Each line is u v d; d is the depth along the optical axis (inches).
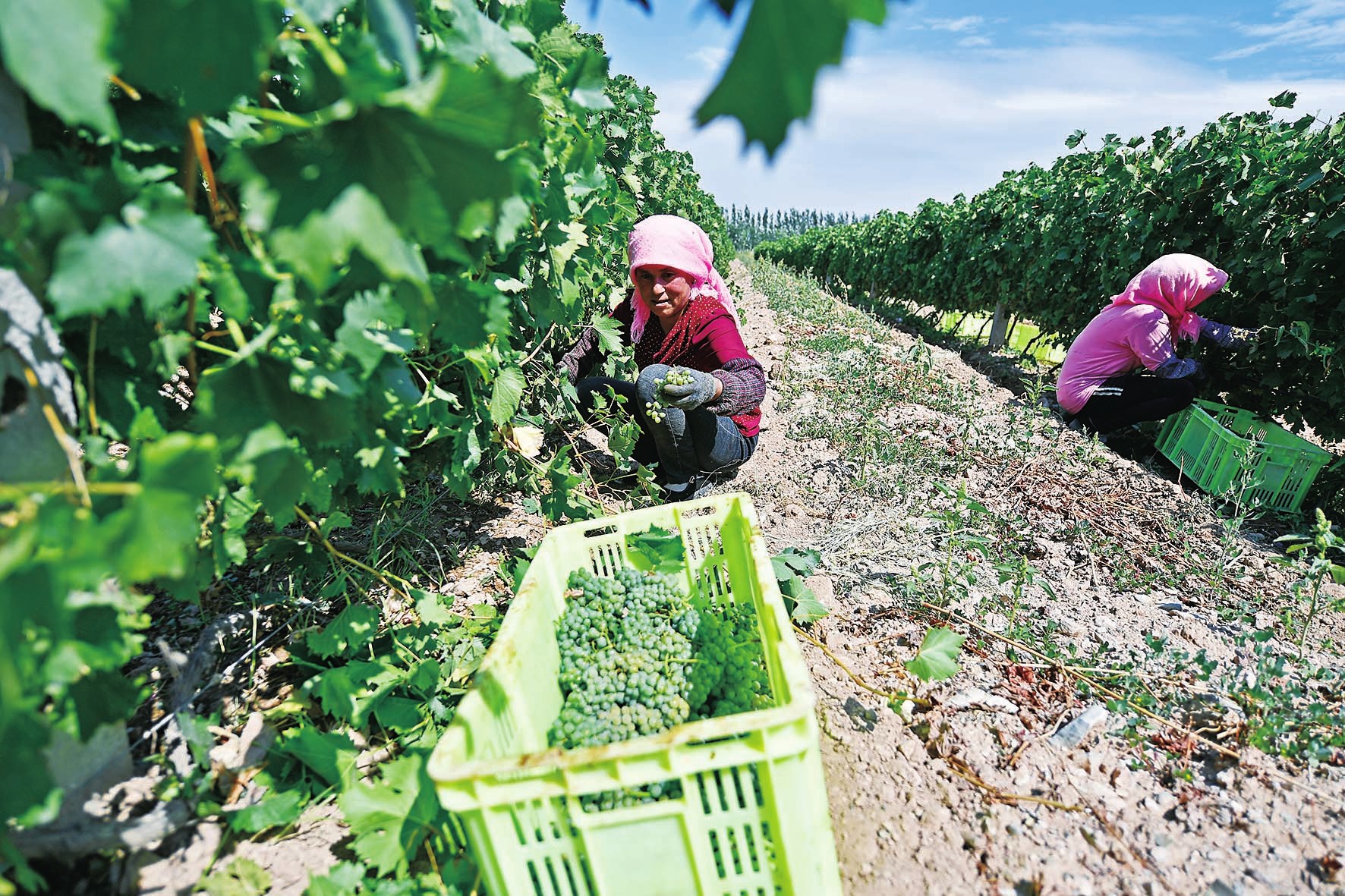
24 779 33.9
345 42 40.1
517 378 94.0
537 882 52.3
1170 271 183.2
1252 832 66.6
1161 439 187.6
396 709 71.4
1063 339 334.6
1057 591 108.0
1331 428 176.4
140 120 44.4
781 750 45.7
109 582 44.8
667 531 86.3
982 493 139.5
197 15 25.2
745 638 78.3
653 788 57.2
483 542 114.1
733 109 16.8
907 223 623.2
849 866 63.1
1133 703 81.7
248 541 85.4
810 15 15.9
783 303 405.7
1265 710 79.4
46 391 42.6
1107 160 302.2
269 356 43.5
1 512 32.5
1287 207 184.2
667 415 119.6
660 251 115.0
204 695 75.9
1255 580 115.2
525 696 64.1
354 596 92.9
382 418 59.5
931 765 74.0
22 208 34.4
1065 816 68.2
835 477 144.6
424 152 29.2
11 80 39.5
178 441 31.1
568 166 85.5
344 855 61.5
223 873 55.8
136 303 48.5
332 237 29.2
